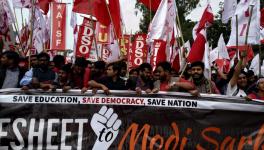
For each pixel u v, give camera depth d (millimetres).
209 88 7812
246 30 9188
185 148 6359
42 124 6383
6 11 10570
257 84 7520
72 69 8797
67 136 6367
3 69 7625
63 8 13297
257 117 6398
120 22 10039
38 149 6352
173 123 6383
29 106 6418
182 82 6797
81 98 6426
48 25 14047
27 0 11000
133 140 6355
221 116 6395
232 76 8289
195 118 6391
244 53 8680
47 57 7688
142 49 14969
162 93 6426
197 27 10398
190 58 8344
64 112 6410
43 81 7613
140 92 6414
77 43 12586
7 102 6414
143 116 6395
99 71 8508
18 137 6359
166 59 10305
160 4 10438
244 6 9297
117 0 9930
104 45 12938
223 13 9469
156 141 6355
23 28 13055
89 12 9695
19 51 11031
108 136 6371
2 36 10578
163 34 10375
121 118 6387
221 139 6375
